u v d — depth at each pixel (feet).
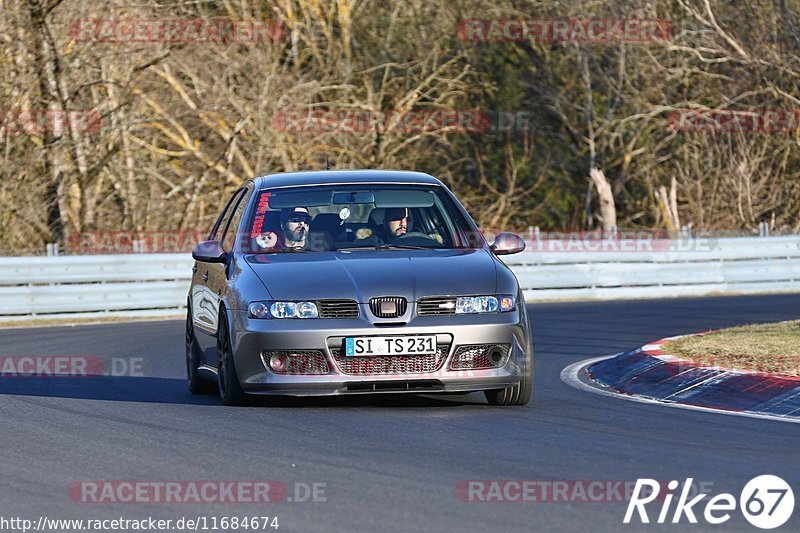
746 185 390.42
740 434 85.10
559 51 404.16
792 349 116.37
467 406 99.25
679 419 92.53
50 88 277.64
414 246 103.45
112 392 114.52
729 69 401.49
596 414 95.09
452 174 391.86
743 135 393.09
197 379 112.88
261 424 89.61
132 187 297.53
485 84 384.68
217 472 71.72
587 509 61.41
